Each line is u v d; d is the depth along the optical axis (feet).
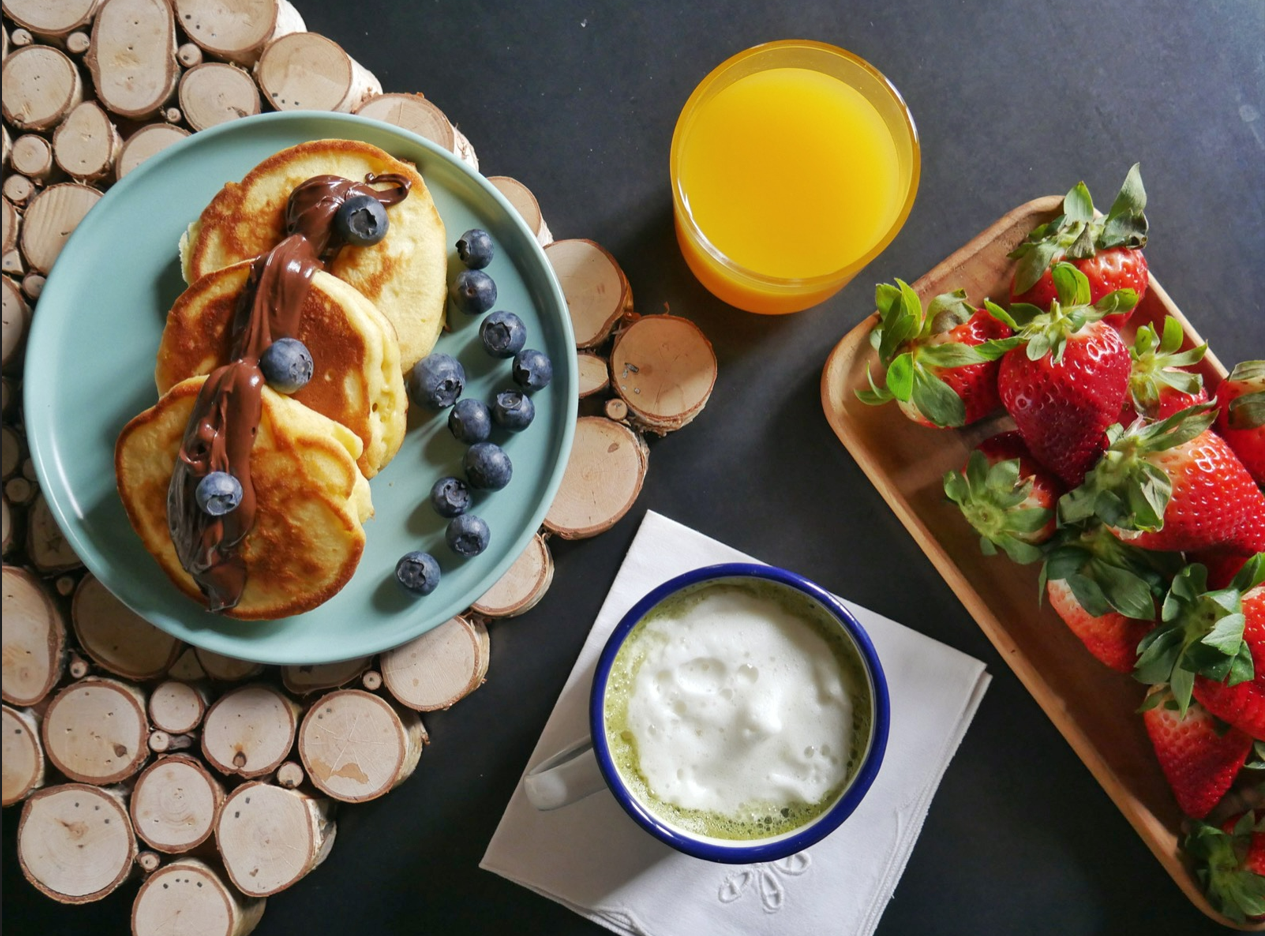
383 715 1.26
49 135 1.25
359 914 1.33
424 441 1.22
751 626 1.17
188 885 1.26
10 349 1.24
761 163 1.25
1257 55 1.39
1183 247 1.39
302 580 1.15
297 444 1.11
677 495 1.36
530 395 1.23
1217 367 1.31
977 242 1.31
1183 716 1.18
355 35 1.36
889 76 1.39
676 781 1.16
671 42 1.38
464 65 1.37
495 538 1.22
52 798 1.24
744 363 1.37
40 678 1.23
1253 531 1.18
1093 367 1.14
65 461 1.18
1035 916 1.34
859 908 1.27
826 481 1.36
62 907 1.31
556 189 1.38
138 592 1.17
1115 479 1.16
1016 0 1.39
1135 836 1.34
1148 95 1.39
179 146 1.18
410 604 1.20
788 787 1.15
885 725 1.10
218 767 1.25
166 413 1.12
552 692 1.34
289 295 1.11
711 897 1.27
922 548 1.30
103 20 1.23
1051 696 1.29
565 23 1.38
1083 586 1.19
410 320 1.18
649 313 1.37
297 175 1.17
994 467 1.19
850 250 1.27
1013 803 1.34
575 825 1.28
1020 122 1.39
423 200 1.19
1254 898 1.24
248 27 1.24
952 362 1.18
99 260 1.19
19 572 1.22
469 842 1.33
